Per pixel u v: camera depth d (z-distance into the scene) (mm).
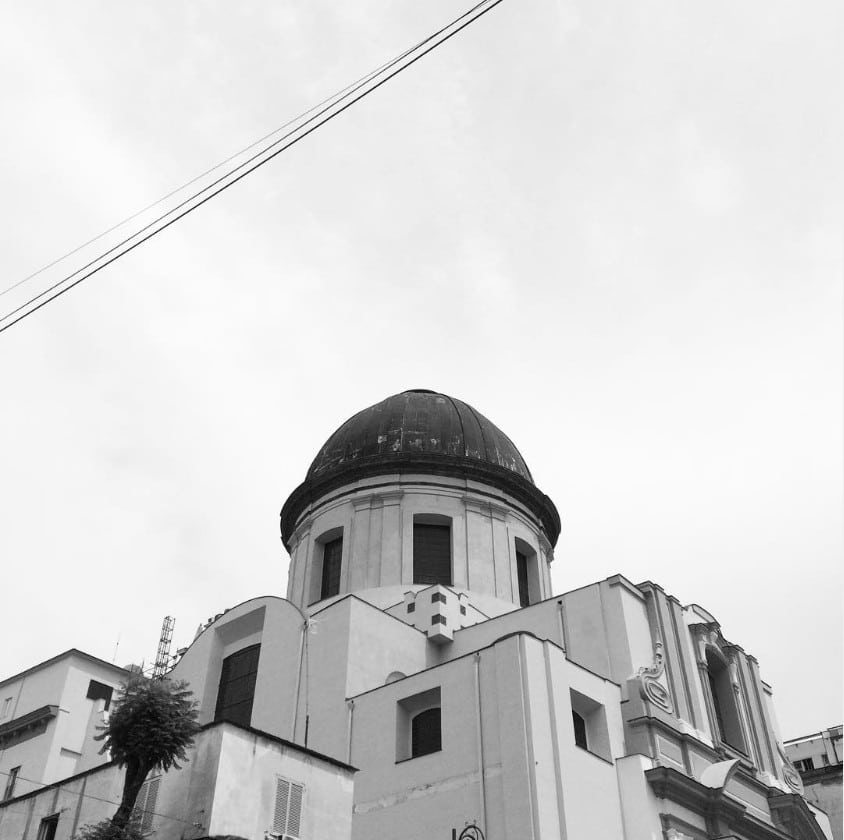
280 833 19828
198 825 18797
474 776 25047
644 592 32406
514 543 39938
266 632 32625
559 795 24016
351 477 40531
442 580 37969
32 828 22875
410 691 27906
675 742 28828
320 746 28766
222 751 19578
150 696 19391
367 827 26375
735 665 35000
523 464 43688
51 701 40000
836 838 42094
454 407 43906
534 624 32375
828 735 52250
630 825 25578
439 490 39656
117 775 21969
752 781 31453
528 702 25031
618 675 29500
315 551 40250
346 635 30625
